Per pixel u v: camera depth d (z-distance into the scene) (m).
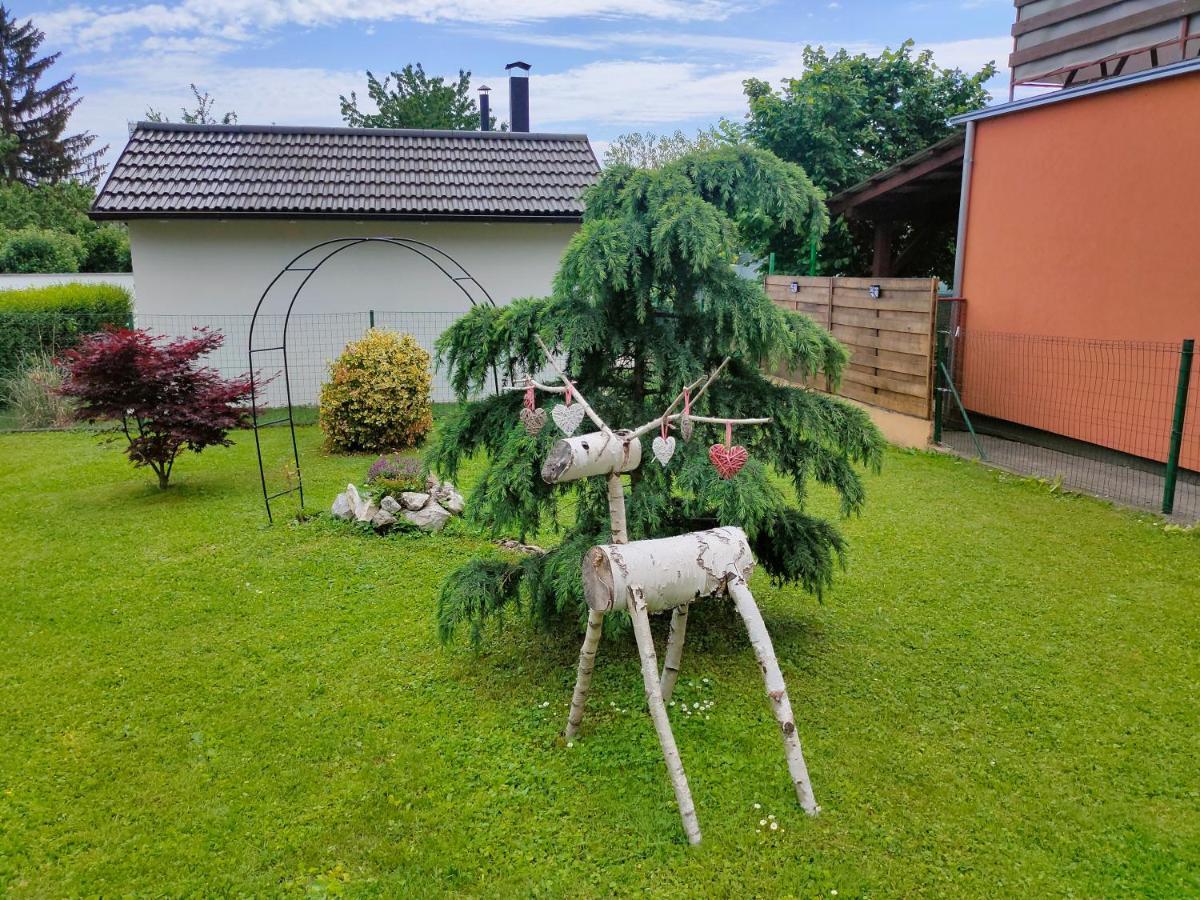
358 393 9.76
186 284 12.18
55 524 7.05
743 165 4.05
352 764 3.53
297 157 13.32
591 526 4.34
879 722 3.76
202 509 7.46
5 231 29.53
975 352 10.26
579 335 3.94
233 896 2.78
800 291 12.64
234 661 4.51
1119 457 8.42
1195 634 4.63
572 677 4.23
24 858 2.97
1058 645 4.53
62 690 4.20
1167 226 7.68
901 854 2.91
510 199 12.73
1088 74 9.57
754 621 3.16
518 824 3.11
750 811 3.15
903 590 5.35
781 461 4.41
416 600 5.34
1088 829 3.03
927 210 13.05
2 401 12.09
